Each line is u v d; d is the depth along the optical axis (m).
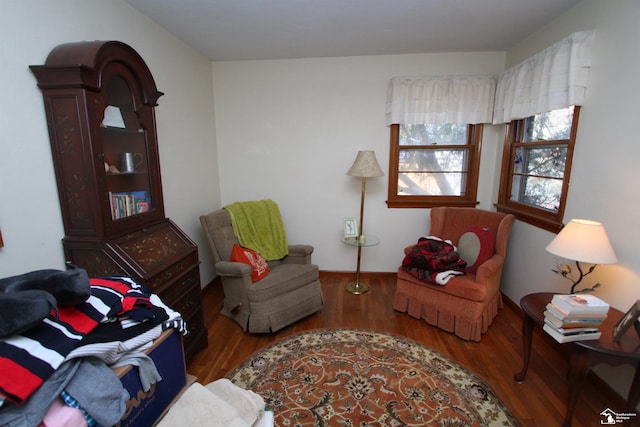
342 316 2.62
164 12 2.09
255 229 2.83
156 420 1.04
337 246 3.44
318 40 2.62
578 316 1.38
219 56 3.01
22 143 1.33
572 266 2.01
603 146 1.77
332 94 3.13
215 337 2.31
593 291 1.82
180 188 2.61
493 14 2.14
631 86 1.59
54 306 0.78
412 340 2.27
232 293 2.46
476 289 2.17
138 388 0.97
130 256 1.54
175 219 2.54
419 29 2.40
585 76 1.89
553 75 2.03
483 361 2.03
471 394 1.75
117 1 1.88
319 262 3.50
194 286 2.04
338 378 1.88
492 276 2.28
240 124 3.27
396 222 3.31
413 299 2.56
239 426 0.89
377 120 3.13
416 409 1.65
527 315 1.72
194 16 2.16
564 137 2.18
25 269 1.36
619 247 1.67
